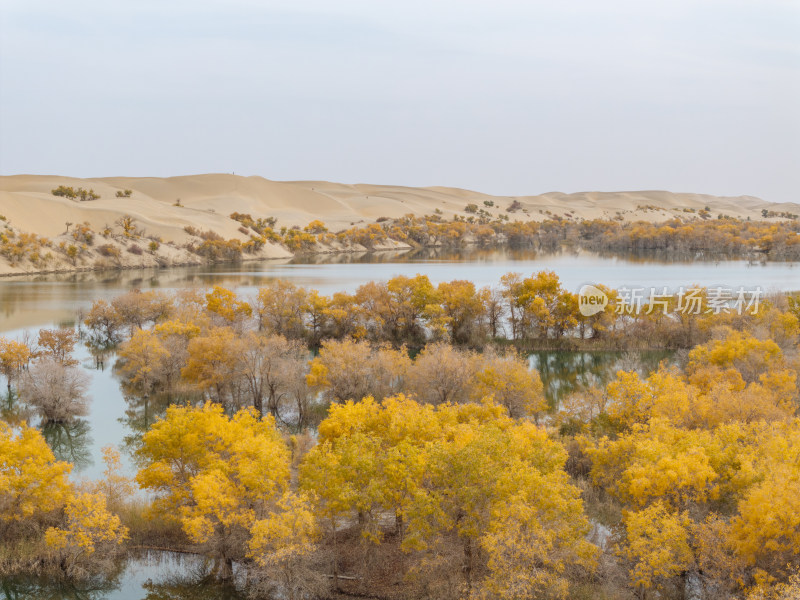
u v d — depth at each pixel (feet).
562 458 124.06
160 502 124.67
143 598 116.06
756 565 100.78
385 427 142.51
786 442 125.80
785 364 207.51
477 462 108.88
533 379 190.70
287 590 108.27
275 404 211.82
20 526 123.13
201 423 129.29
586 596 103.60
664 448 126.41
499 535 98.02
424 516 106.42
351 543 123.34
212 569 122.62
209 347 217.36
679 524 107.55
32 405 209.26
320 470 117.80
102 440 193.26
